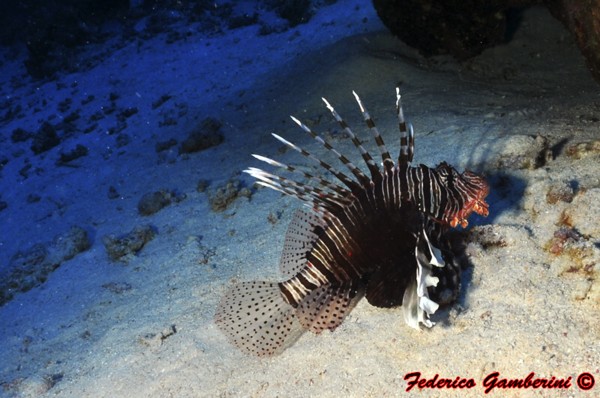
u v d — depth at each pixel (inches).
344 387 28.1
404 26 59.2
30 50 125.5
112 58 119.0
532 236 30.0
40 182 74.2
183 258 41.6
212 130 63.3
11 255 56.0
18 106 110.4
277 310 29.5
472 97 51.5
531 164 35.0
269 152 54.5
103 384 33.8
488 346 26.9
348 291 28.7
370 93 58.9
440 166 27.9
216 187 50.7
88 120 92.0
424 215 27.1
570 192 30.8
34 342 39.8
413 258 27.7
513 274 28.8
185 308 36.7
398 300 28.5
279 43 91.2
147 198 51.8
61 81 117.3
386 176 27.6
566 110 42.6
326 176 43.7
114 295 41.2
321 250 28.0
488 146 39.0
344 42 69.8
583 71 53.6
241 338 29.7
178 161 62.2
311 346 30.3
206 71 91.6
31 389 35.3
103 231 52.1
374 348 29.0
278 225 40.8
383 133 47.7
